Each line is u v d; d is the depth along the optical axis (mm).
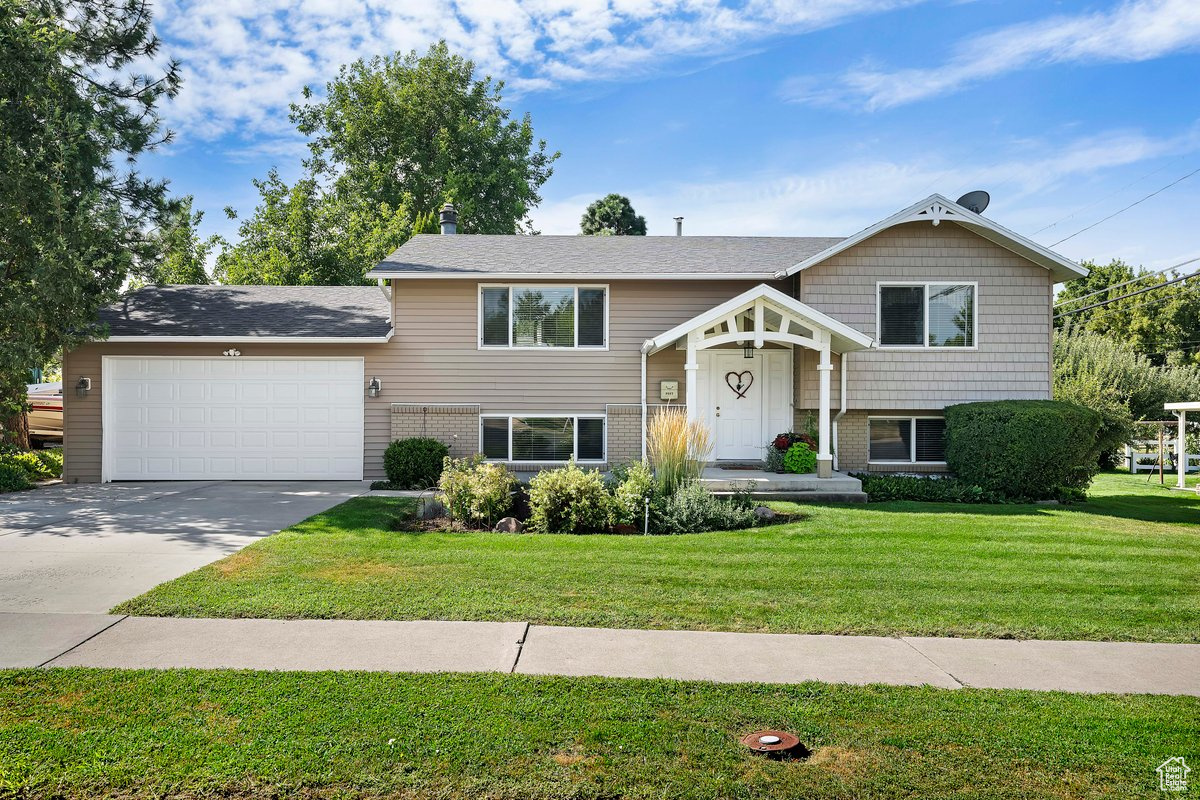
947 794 3488
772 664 5109
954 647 5523
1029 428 12633
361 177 33281
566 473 10469
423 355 15172
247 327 15227
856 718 4250
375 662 5031
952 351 14695
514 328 15297
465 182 33438
